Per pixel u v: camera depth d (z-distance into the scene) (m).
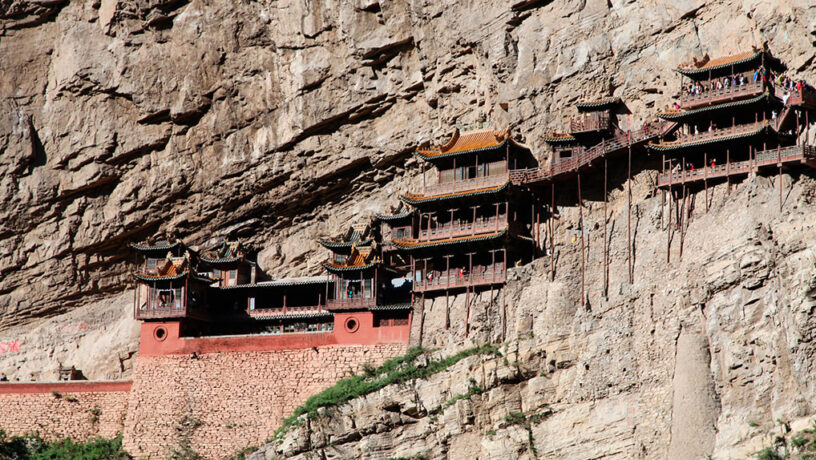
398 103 120.88
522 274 105.56
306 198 126.69
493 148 111.06
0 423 120.06
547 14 110.88
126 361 126.38
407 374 104.88
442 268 112.69
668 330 91.19
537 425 97.25
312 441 105.31
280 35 122.81
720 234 91.50
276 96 124.19
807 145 92.00
